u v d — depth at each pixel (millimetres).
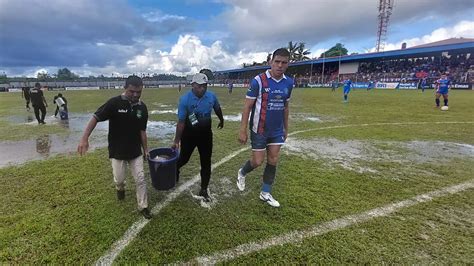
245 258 2402
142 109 3039
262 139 3199
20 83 59719
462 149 6035
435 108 13656
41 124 9961
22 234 2727
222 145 6469
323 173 4535
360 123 9633
